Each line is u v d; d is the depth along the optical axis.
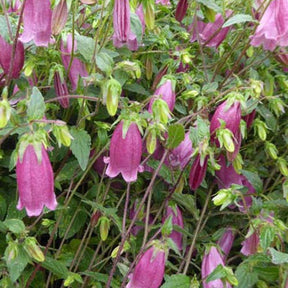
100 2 0.46
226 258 0.48
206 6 0.50
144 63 0.50
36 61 0.43
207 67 0.56
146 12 0.40
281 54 0.51
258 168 0.55
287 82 0.52
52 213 0.45
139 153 0.36
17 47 0.39
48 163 0.32
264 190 0.53
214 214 0.47
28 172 0.32
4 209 0.43
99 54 0.38
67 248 0.46
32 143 0.32
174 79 0.41
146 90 0.51
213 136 0.39
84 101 0.41
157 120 0.37
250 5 0.51
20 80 0.43
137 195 0.46
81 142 0.39
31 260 0.38
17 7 0.46
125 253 0.45
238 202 0.48
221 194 0.39
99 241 0.46
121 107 0.37
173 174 0.43
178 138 0.38
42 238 0.48
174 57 0.50
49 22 0.37
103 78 0.38
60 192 0.47
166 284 0.37
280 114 0.57
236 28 0.59
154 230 0.45
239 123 0.40
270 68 0.55
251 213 0.42
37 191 0.32
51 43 0.43
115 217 0.40
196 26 0.52
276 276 0.40
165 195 0.46
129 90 0.47
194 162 0.40
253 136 0.55
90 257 0.45
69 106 0.44
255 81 0.42
